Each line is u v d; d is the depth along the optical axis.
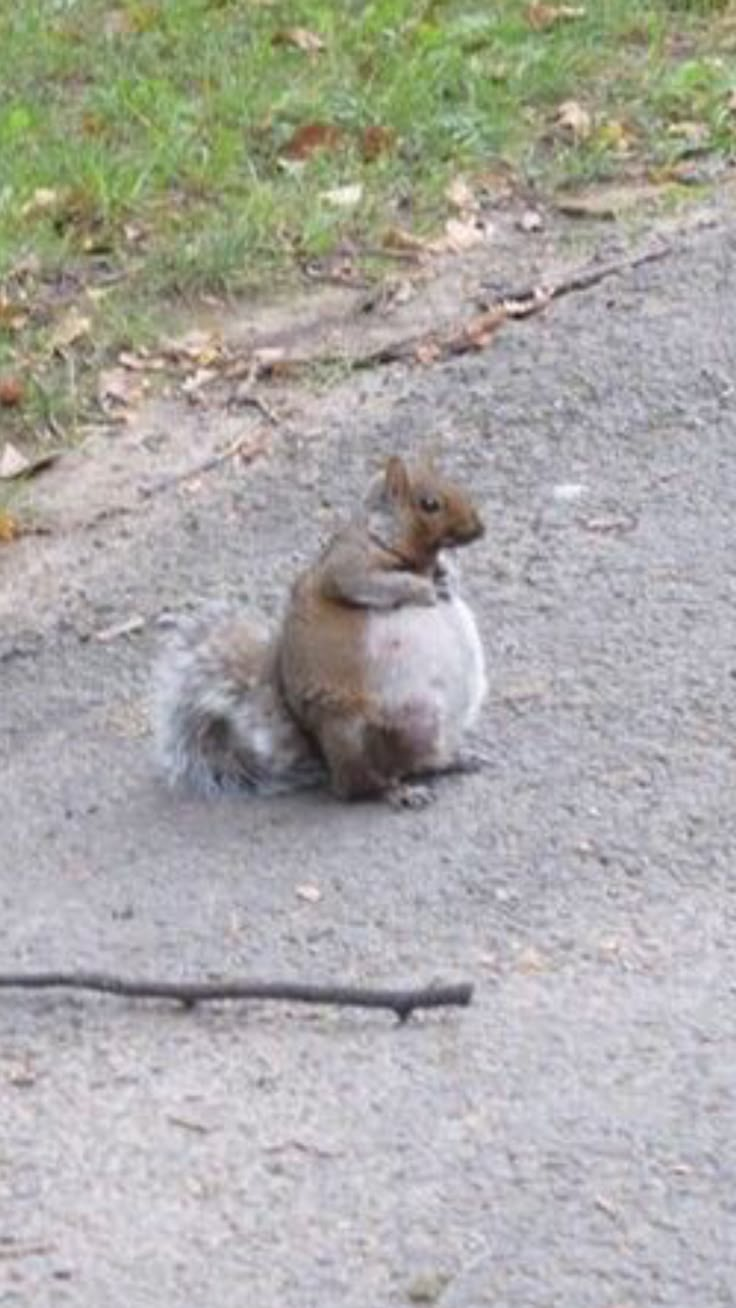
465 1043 10.07
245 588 13.46
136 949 10.70
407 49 18.95
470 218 17.08
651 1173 9.38
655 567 13.32
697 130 18.14
